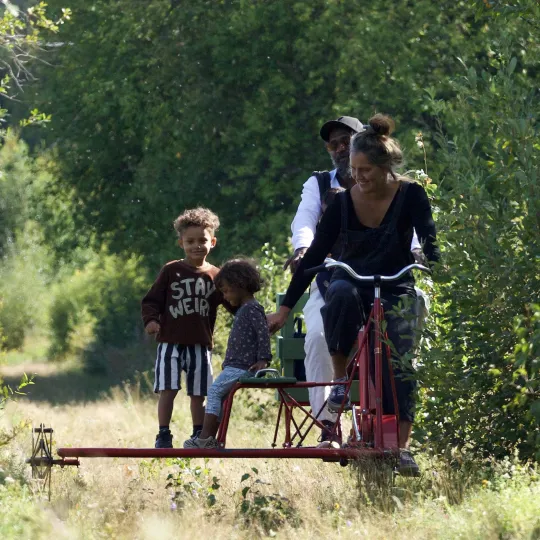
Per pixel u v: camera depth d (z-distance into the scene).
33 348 123.44
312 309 25.91
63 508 19.61
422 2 78.94
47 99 92.62
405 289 22.86
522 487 19.72
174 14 86.62
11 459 24.83
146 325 25.64
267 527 19.67
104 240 95.19
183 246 26.03
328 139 27.48
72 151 93.38
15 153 130.25
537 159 22.86
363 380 22.05
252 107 80.62
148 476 26.03
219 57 82.81
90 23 91.44
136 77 87.56
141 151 91.94
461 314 23.08
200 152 84.44
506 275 22.09
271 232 78.81
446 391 22.84
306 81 80.94
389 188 22.64
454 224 22.88
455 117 24.69
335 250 25.58
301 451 21.34
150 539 17.91
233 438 37.25
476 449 23.58
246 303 23.53
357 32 77.88
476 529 17.19
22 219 129.88
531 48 27.97
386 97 77.06
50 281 127.94
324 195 27.39
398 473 21.31
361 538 17.72
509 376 22.69
